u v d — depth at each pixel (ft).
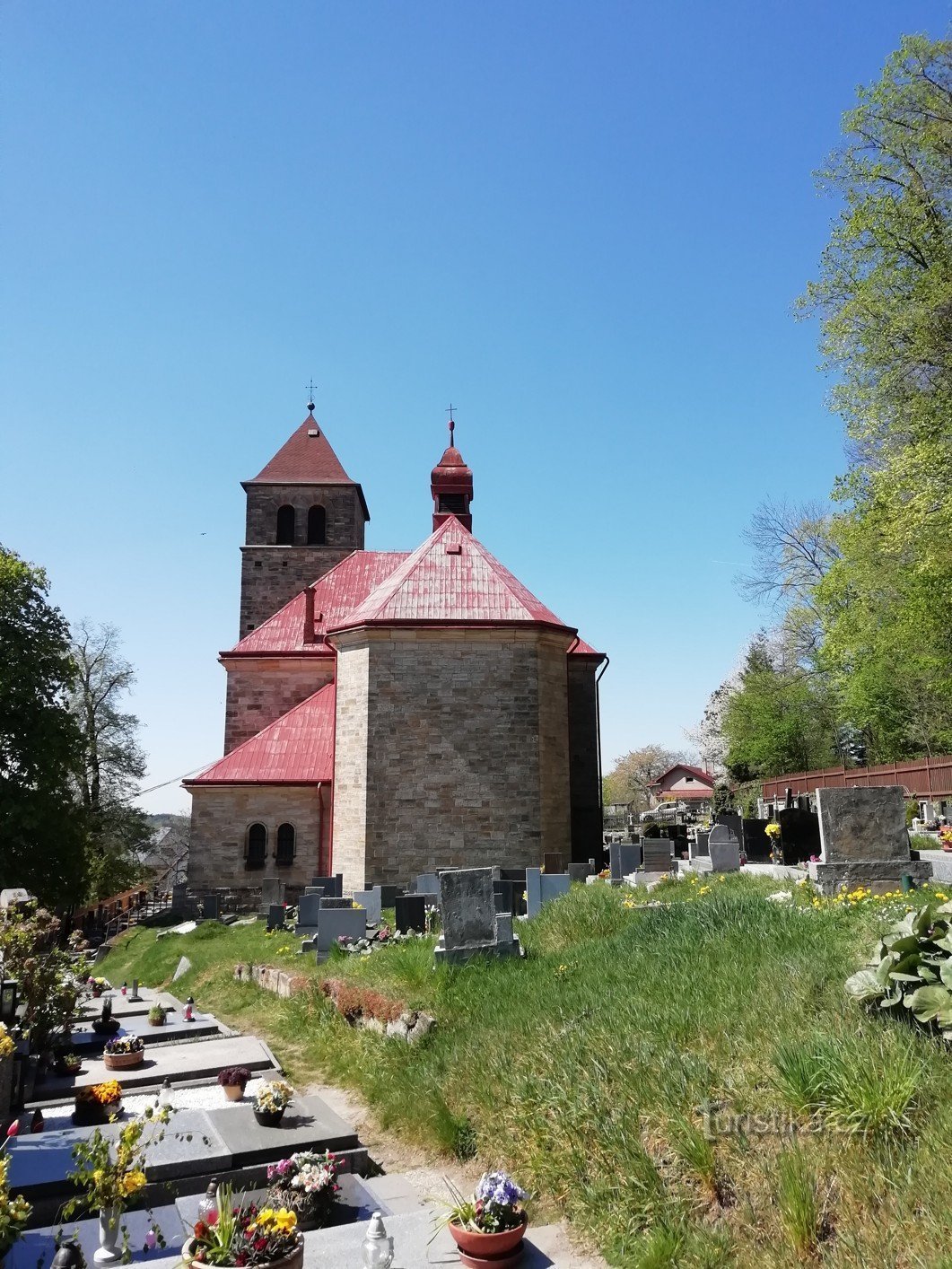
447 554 93.04
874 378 86.28
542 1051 28.53
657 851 72.08
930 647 92.94
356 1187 25.71
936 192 83.30
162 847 192.13
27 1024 36.47
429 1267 20.39
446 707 83.56
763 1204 18.92
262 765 101.09
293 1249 19.39
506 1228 20.40
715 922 34.99
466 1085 30.27
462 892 42.04
